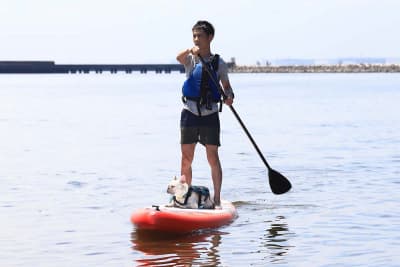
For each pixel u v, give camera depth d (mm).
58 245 12625
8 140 32000
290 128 37750
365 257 11734
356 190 18359
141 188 18719
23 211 15664
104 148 28531
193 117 14797
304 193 18000
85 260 11617
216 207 15000
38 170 22062
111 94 87875
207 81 14656
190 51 14656
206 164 23297
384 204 16375
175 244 12727
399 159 24469
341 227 14039
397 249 12227
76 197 17422
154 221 13383
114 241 12945
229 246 12586
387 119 44156
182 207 14438
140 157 25422
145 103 66375
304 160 24375
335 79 158500
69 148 28578
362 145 29203
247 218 15047
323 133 34781
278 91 91875
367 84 118500
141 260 11625
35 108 58438
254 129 37250
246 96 78312
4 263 11422
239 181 19938
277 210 15883
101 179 20250
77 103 66562
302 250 12250
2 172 21656
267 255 11906
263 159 16078
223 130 36719
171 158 25109
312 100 68688
